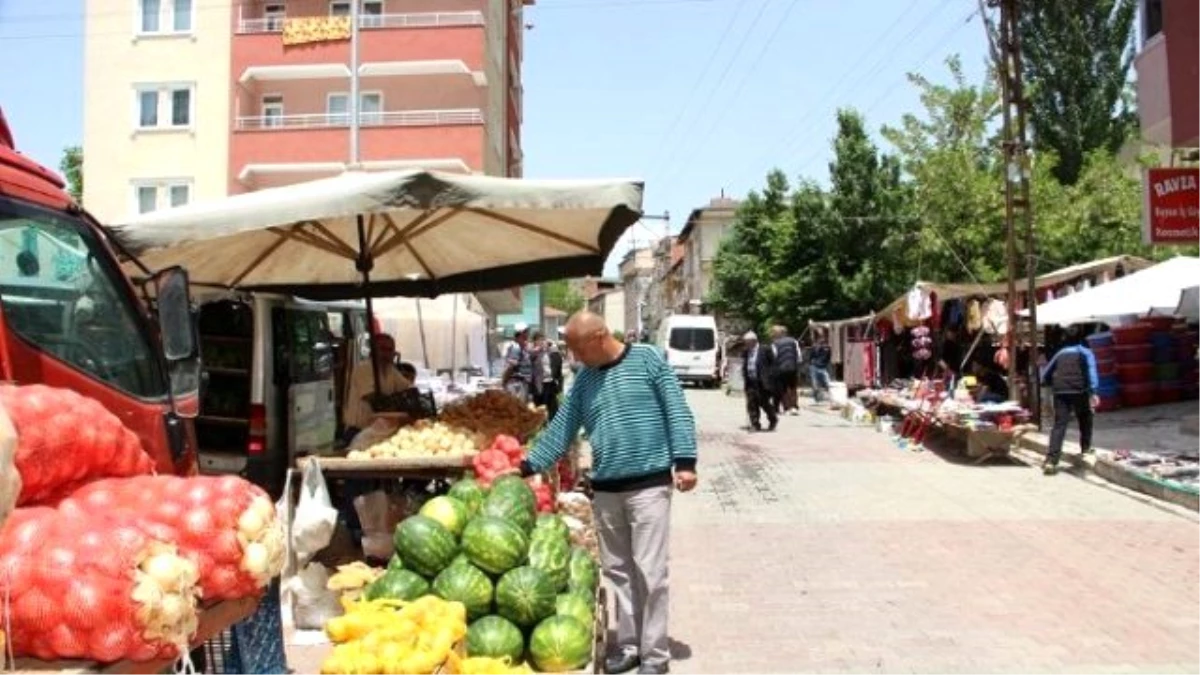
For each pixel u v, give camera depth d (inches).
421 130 1267.2
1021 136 738.8
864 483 525.7
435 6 1353.3
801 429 836.6
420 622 174.9
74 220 183.9
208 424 377.7
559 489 331.0
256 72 1289.4
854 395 1155.3
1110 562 341.4
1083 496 477.4
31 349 163.3
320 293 439.5
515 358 770.2
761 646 255.8
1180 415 771.4
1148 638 257.4
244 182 1289.4
